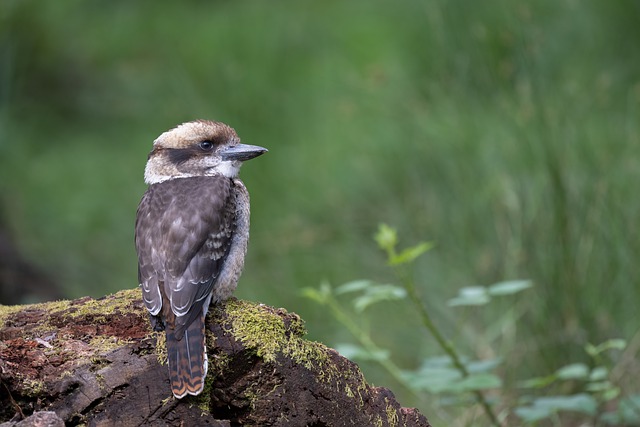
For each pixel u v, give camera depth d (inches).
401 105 566.6
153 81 735.1
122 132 706.8
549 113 475.2
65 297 524.7
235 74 623.5
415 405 422.3
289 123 613.6
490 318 448.8
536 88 496.4
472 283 462.3
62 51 762.2
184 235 277.6
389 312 472.4
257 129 601.9
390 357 454.9
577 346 412.2
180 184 297.7
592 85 543.5
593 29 597.6
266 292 494.3
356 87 608.7
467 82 531.5
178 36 754.8
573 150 466.9
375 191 541.3
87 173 657.6
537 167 465.1
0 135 674.8
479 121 515.8
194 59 693.3
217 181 297.7
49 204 625.0
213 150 327.9
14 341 252.5
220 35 729.0
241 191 301.3
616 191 456.1
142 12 808.9
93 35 794.2
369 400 263.3
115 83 749.9
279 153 585.6
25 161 671.1
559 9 605.0
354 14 730.2
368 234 512.7
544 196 444.1
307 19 733.9
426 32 637.9
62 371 242.1
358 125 587.8
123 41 786.2
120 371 243.0
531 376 416.8
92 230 597.6
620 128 506.9
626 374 413.4
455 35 544.7
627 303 424.2
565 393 406.0
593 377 344.5
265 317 257.4
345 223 520.7
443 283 470.6
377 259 500.1
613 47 590.6
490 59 521.7
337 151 578.2
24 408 239.1
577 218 435.8
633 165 474.6
